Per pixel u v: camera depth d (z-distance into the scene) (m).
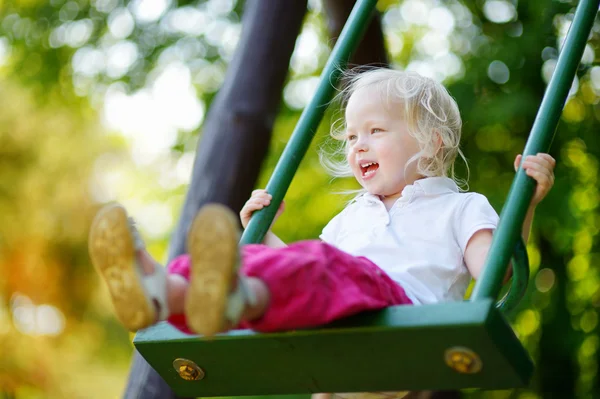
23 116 11.98
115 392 12.55
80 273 12.73
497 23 7.29
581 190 7.04
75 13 7.97
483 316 1.93
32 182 12.22
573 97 7.18
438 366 2.07
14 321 12.45
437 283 2.53
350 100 2.85
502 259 2.18
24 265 12.43
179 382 2.48
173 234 4.46
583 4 2.64
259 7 4.79
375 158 2.75
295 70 8.04
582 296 7.23
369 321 2.04
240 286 1.89
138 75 7.86
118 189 12.66
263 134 4.61
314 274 2.03
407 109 2.75
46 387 12.26
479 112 6.67
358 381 2.22
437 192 2.69
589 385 7.17
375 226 2.70
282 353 2.21
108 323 13.11
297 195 7.68
